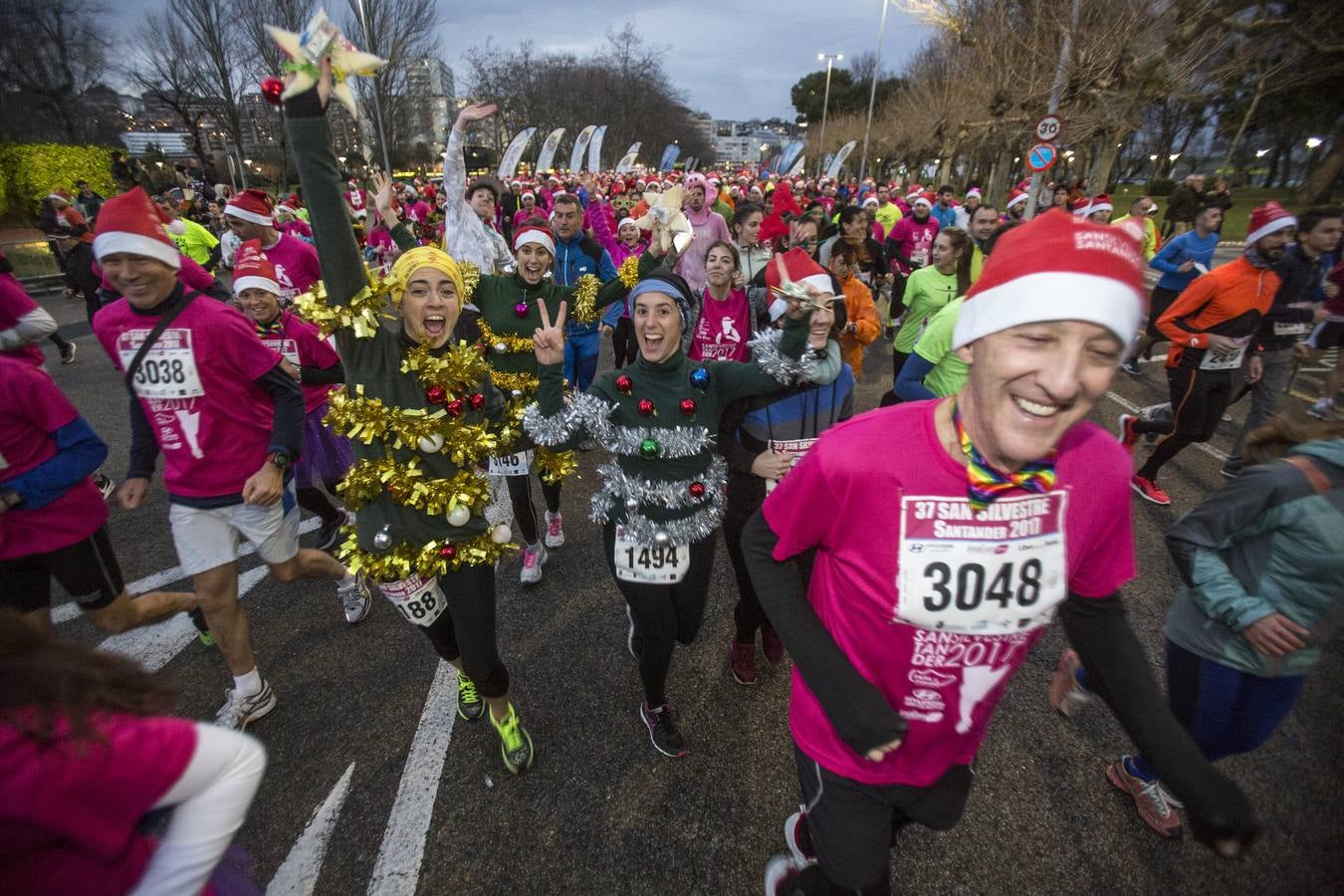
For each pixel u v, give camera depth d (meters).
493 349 3.84
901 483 1.30
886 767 1.54
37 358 2.79
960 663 1.42
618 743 2.75
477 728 2.82
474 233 4.50
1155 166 44.28
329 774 2.60
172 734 1.02
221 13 25.19
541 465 2.73
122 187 21.69
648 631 2.47
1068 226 1.12
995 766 2.66
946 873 2.23
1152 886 2.20
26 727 0.88
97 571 2.62
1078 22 14.89
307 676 3.15
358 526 2.30
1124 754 2.72
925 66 33.53
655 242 3.76
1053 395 1.10
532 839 2.34
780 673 3.18
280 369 2.66
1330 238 4.46
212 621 2.72
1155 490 4.86
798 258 2.33
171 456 2.62
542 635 3.43
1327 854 2.32
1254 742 2.10
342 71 1.85
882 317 10.28
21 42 23.45
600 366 8.47
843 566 1.43
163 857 1.03
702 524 2.43
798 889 1.66
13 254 13.52
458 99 47.41
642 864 2.26
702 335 3.87
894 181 41.78
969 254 4.76
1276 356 4.82
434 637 2.50
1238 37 17.64
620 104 54.59
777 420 2.85
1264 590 1.91
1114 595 1.43
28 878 0.92
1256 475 1.89
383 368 2.21
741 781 2.58
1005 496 1.29
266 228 4.99
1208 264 7.36
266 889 2.16
